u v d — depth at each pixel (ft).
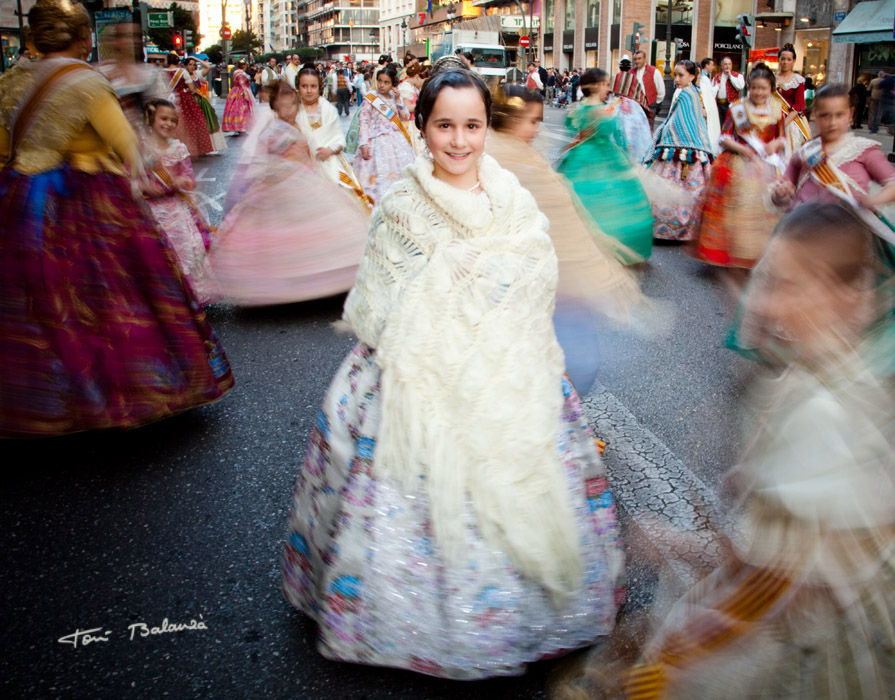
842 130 15.60
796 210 5.35
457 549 7.25
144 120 19.57
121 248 12.06
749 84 22.47
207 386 12.92
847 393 4.94
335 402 7.92
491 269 7.41
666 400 14.23
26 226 11.48
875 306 5.08
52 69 11.46
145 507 11.07
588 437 8.16
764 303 5.39
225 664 8.16
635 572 9.23
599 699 6.90
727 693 5.44
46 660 8.28
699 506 10.66
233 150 56.39
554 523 7.47
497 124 11.20
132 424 12.10
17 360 11.46
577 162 21.03
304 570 8.16
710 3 150.71
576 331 11.09
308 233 19.74
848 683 5.19
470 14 253.24
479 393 7.30
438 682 7.75
